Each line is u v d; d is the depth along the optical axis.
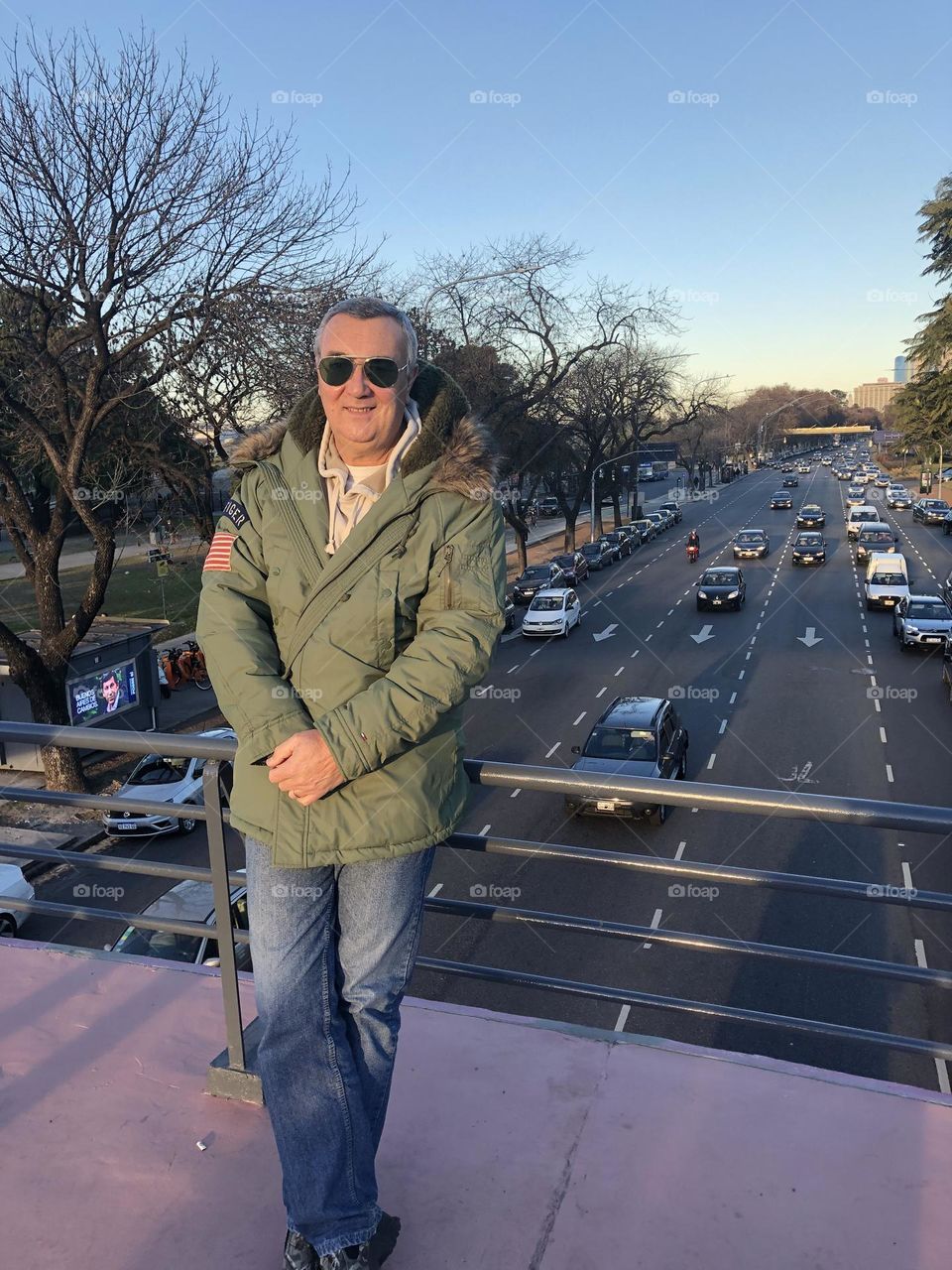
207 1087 2.18
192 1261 1.71
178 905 9.70
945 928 11.90
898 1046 2.12
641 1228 1.75
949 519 57.41
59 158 14.38
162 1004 2.53
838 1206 1.79
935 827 1.93
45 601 17.48
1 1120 2.09
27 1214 1.83
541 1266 1.68
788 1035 9.92
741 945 2.22
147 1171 1.93
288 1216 1.60
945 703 23.00
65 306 15.23
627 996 2.32
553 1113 2.05
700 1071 2.18
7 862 15.31
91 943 12.96
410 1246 1.73
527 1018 2.41
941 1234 1.72
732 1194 1.82
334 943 1.69
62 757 18.03
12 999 2.57
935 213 43.47
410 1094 2.13
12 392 16.02
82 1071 2.25
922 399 46.47
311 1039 1.61
